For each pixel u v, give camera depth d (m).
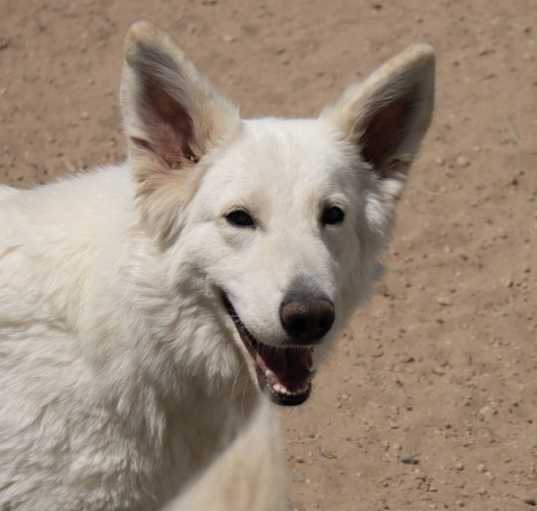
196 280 8.07
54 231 8.21
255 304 7.65
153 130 8.05
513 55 16.52
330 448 11.08
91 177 8.59
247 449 9.29
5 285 8.12
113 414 8.06
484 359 12.15
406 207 14.14
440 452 11.10
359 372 11.97
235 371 8.30
